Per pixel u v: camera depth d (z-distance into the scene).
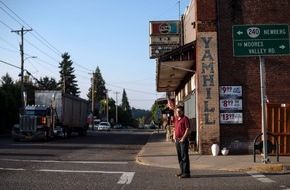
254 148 15.34
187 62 20.06
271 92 18.75
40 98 39.44
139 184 10.98
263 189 10.16
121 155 20.11
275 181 11.45
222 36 18.78
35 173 12.86
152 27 29.80
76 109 45.38
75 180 11.57
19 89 56.59
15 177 11.94
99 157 18.77
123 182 11.29
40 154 19.73
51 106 36.28
